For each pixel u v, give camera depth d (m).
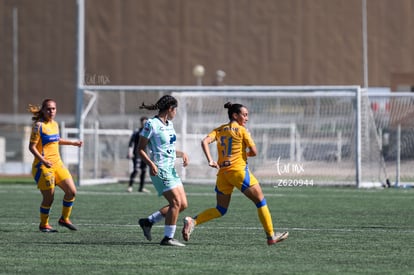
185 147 100.00
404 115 100.19
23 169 132.75
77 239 45.19
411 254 39.19
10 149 141.00
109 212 62.25
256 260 37.03
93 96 98.81
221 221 55.28
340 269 34.44
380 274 33.16
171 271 33.88
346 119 99.31
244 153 41.66
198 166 100.31
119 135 104.12
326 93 95.75
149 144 41.78
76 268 34.72
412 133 99.31
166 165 41.56
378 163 95.69
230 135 41.41
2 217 58.09
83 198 76.31
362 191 86.94
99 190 87.88
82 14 99.12
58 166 48.59
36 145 48.06
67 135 103.19
